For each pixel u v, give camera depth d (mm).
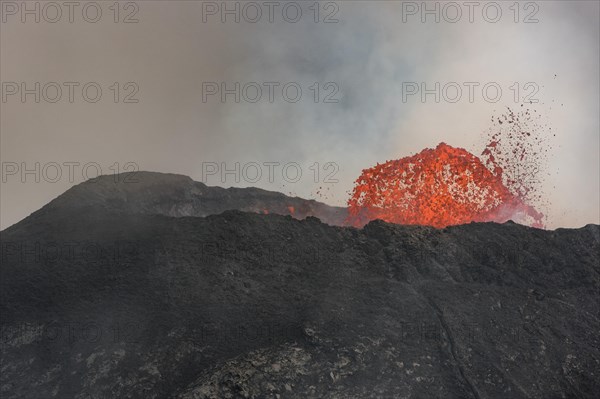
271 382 19828
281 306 23031
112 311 22438
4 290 23094
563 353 22266
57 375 20562
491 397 20453
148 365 20812
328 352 21047
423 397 20234
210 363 20844
